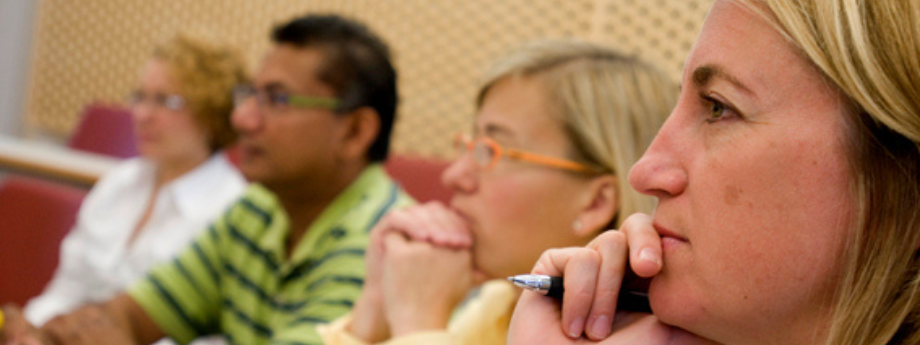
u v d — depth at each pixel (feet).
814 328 1.28
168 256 6.15
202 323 4.58
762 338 1.32
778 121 1.26
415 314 2.86
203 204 6.35
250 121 4.27
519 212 2.83
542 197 2.80
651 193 1.43
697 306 1.35
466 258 2.92
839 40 1.20
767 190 1.26
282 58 4.28
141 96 6.57
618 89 2.83
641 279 1.57
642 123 2.81
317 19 4.35
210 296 4.55
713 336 1.37
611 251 1.53
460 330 2.96
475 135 2.97
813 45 1.22
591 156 2.78
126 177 6.64
